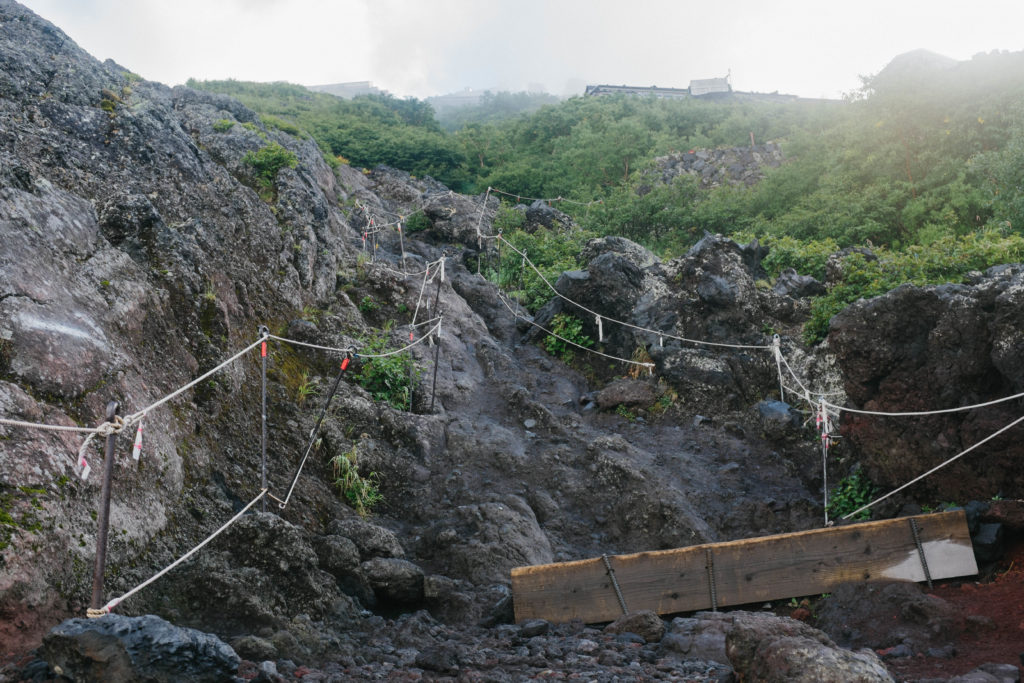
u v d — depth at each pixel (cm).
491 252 2108
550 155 4403
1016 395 801
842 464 1070
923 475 880
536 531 908
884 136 2391
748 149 3656
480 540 861
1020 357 811
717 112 4891
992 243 1268
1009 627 616
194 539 703
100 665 405
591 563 759
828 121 3575
